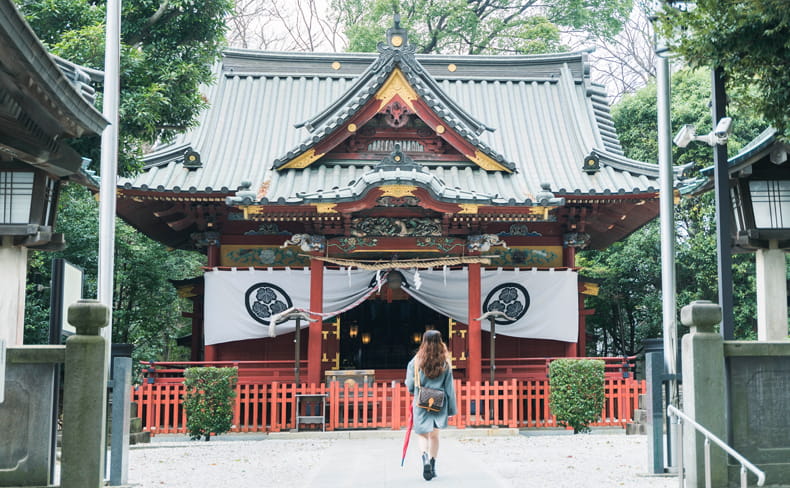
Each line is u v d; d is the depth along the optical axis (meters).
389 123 18.03
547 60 25.39
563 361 16.09
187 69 16.58
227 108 22.86
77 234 20.86
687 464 7.87
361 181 15.86
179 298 28.33
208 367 15.87
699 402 7.68
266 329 18.48
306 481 9.54
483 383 18.27
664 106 12.47
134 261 24.34
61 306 8.46
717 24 8.73
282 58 25.06
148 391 16.34
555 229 20.03
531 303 18.78
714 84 9.35
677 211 27.55
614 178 19.44
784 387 7.91
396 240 17.50
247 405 16.52
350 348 21.67
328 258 17.55
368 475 9.95
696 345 7.73
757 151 10.54
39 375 7.55
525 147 21.77
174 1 16.45
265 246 19.59
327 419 17.20
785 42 8.54
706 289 26.69
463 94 24.31
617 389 17.80
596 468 10.33
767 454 7.79
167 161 19.38
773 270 10.92
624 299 28.48
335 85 24.75
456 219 17.00
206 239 19.27
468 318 17.89
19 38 5.48
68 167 8.88
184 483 9.62
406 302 21.92
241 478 10.02
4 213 10.20
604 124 23.52
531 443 13.85
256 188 19.05
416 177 15.61
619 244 28.69
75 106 7.12
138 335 26.64
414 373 9.62
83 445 7.33
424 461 9.32
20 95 6.49
